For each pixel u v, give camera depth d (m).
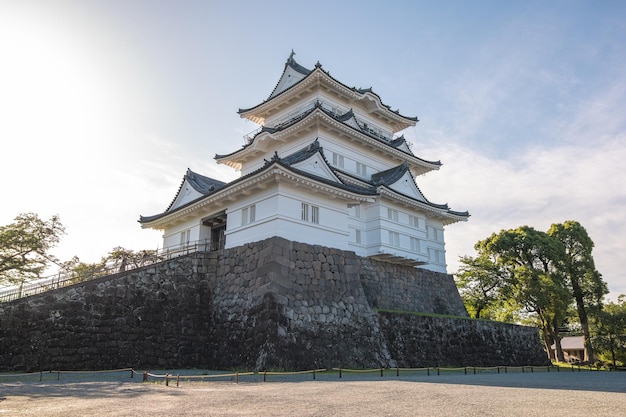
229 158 39.56
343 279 25.42
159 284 23.84
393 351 25.84
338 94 39.41
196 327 24.39
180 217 31.36
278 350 20.42
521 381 18.14
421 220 37.31
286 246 23.31
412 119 44.97
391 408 9.66
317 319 22.91
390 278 33.56
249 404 10.12
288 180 24.08
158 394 12.00
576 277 49.75
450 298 38.31
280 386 14.32
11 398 11.11
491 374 23.73
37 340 19.58
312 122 33.88
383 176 37.03
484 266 48.56
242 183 24.86
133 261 25.70
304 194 25.44
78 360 20.25
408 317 27.91
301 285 23.17
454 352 29.61
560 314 44.97
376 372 21.66
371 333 24.86
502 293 47.62
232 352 22.31
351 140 36.72
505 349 34.00
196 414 8.69
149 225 33.88
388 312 26.89
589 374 28.94
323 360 21.86
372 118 43.25
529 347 36.72
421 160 41.88
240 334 22.44
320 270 24.44
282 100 40.41
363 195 27.22
